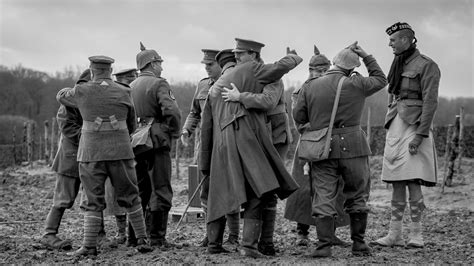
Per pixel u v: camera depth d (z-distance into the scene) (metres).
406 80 9.61
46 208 16.41
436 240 10.98
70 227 12.75
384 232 12.23
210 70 10.23
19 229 12.29
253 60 8.84
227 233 11.62
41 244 9.81
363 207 8.77
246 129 8.52
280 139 9.71
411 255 8.99
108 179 10.35
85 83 9.05
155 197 9.70
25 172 27.34
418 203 9.73
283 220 14.16
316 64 10.11
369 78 8.76
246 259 8.41
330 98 8.69
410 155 9.60
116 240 10.38
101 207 9.02
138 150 9.56
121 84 9.23
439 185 19.67
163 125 9.77
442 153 26.84
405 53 9.66
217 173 8.65
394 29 9.64
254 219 8.58
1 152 36.31
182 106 50.16
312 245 10.27
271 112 9.66
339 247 9.83
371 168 24.50
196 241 10.76
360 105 8.76
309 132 8.88
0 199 18.59
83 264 8.24
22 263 8.45
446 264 8.28
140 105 9.79
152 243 9.72
